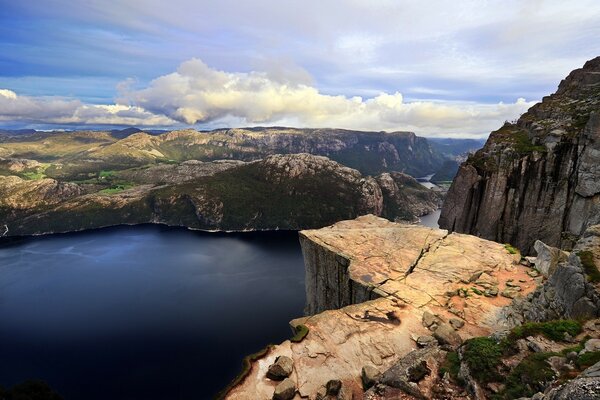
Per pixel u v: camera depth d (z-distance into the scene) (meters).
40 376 100.06
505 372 23.64
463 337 36.00
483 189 100.62
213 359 105.50
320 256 66.69
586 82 103.25
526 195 92.62
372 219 85.12
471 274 50.38
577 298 27.84
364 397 26.22
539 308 33.44
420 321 39.62
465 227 104.38
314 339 36.22
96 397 90.62
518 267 52.62
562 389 16.84
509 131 108.38
